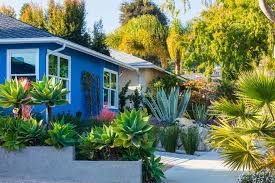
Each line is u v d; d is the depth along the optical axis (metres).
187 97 26.69
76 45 20.98
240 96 10.24
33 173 12.99
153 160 12.83
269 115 10.19
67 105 21.52
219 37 29.17
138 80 34.44
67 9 34.94
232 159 9.87
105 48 35.34
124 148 12.77
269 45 26.38
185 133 20.19
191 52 30.92
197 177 13.65
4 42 19.44
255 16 27.72
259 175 10.41
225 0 29.50
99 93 24.91
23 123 13.25
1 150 13.17
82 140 12.96
